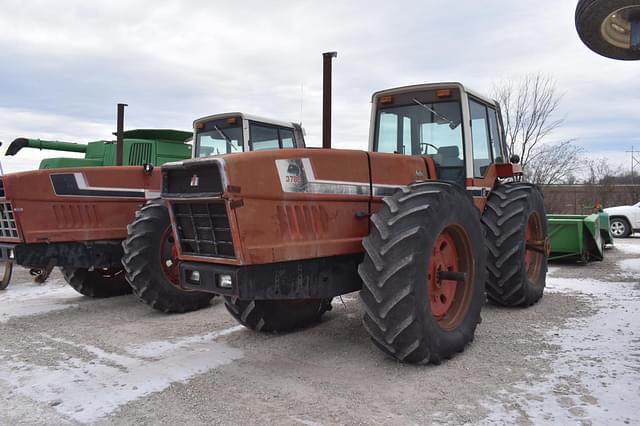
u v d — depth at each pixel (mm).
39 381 3334
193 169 3146
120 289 6301
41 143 10391
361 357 3650
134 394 3084
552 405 2773
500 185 5395
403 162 4164
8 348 4070
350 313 4977
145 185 5906
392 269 3199
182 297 5188
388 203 3455
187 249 3365
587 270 7781
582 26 3852
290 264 3262
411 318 3189
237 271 2977
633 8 3619
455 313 3758
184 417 2756
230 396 3018
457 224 3654
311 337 4176
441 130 4844
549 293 5926
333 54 5539
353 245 3592
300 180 3260
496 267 4961
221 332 4414
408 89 4988
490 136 5344
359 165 3719
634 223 14469
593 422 2570
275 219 3111
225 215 3035
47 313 5316
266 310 4133
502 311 5004
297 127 8016
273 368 3475
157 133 9469
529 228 5551
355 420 2666
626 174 28047
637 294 5762
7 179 4930
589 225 8320
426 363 3385
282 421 2678
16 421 2764
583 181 24859
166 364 3602
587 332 4164
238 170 2951
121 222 5703
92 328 4660
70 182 5340
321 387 3117
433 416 2684
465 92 4711
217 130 7441
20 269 8867
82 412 2855
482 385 3078
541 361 3475
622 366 3336
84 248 5457
